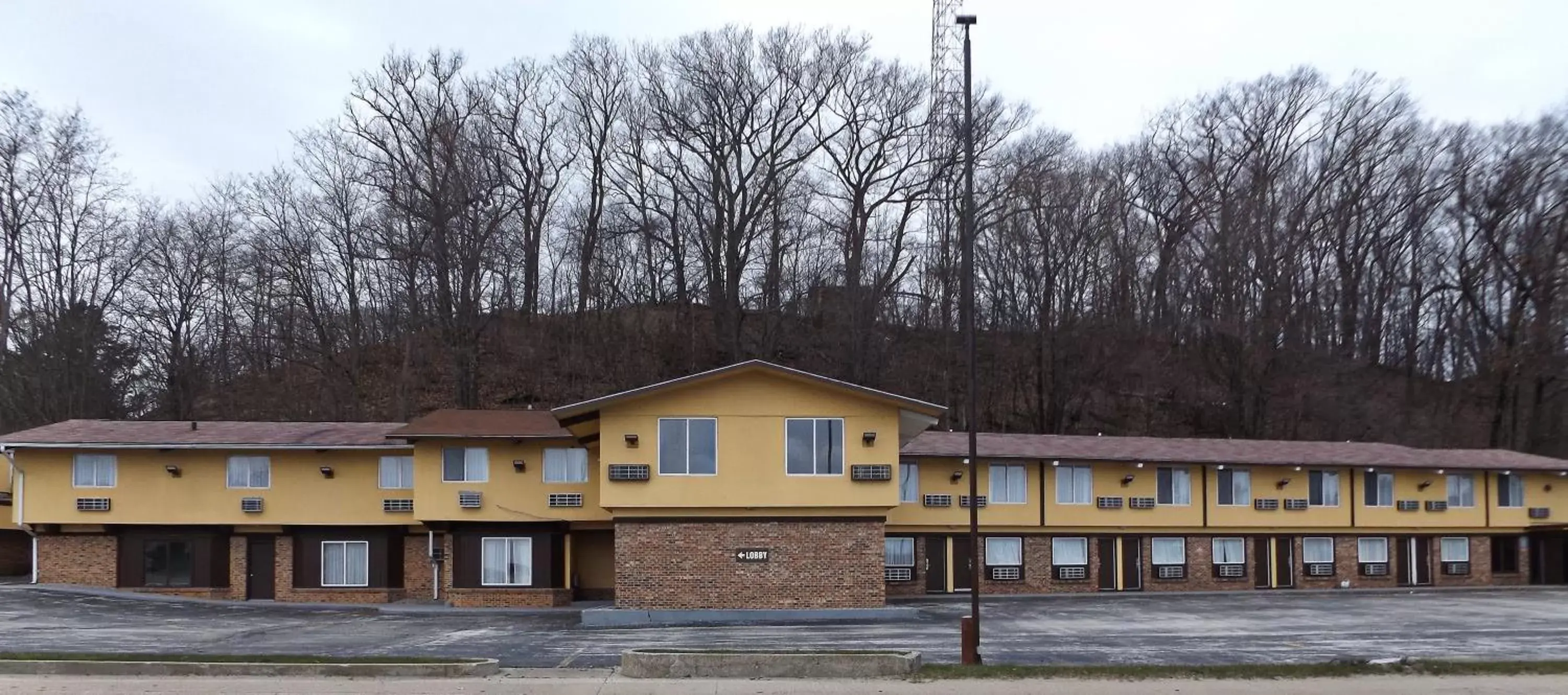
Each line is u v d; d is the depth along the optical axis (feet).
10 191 162.09
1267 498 133.49
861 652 60.03
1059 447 131.44
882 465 100.42
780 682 56.44
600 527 116.06
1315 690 55.06
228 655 63.82
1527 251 195.11
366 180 183.62
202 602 112.78
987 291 200.75
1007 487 127.24
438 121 184.65
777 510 99.76
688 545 99.30
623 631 89.15
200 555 118.73
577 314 192.44
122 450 117.70
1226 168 216.54
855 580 99.96
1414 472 139.03
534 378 181.88
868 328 184.14
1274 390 192.85
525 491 113.70
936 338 194.18
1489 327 201.67
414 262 181.37
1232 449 137.90
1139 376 197.16
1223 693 54.24
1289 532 134.51
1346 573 135.85
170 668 57.67
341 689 53.93
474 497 112.06
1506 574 142.72
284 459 119.65
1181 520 131.13
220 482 118.73
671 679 57.57
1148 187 216.95
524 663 67.31
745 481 99.81
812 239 193.88
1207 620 97.09
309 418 172.76
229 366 180.96
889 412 101.60
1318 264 211.82
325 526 118.83
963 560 125.80
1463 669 60.34
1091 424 191.11
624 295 194.18
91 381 165.78
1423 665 60.70
